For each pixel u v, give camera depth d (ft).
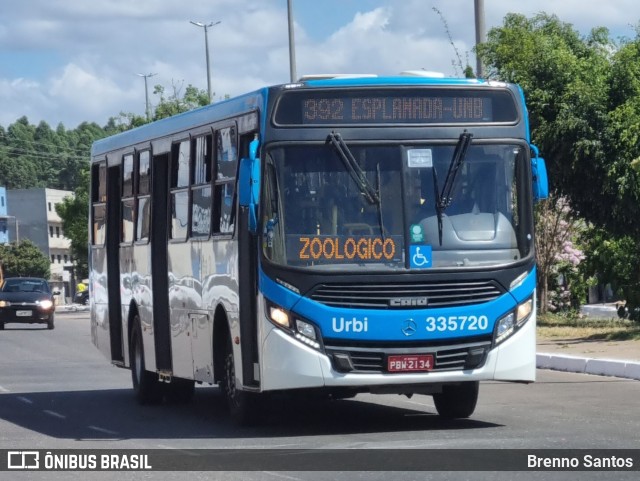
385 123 42.63
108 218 64.64
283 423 47.52
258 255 42.06
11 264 391.24
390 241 41.88
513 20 97.91
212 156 48.57
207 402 60.18
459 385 45.19
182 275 52.44
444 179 42.57
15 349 109.81
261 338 41.96
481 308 42.11
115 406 58.75
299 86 42.50
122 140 62.59
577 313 113.80
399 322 41.55
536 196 43.91
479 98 43.37
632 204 88.22
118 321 64.44
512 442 39.47
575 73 91.09
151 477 35.29
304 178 42.11
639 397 53.78
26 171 651.25
